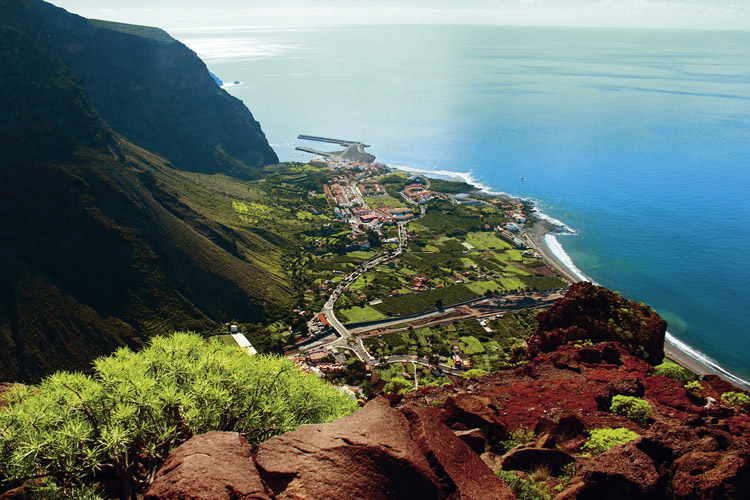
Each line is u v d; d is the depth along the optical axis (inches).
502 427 811.4
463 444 546.0
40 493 600.1
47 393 689.6
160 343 828.6
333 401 864.3
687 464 527.5
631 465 541.0
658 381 1030.4
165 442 658.2
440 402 1053.2
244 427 722.8
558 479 634.8
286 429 735.1
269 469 449.4
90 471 647.1
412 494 458.9
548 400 991.6
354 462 457.4
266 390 796.6
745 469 491.5
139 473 673.0
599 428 855.7
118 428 649.0
